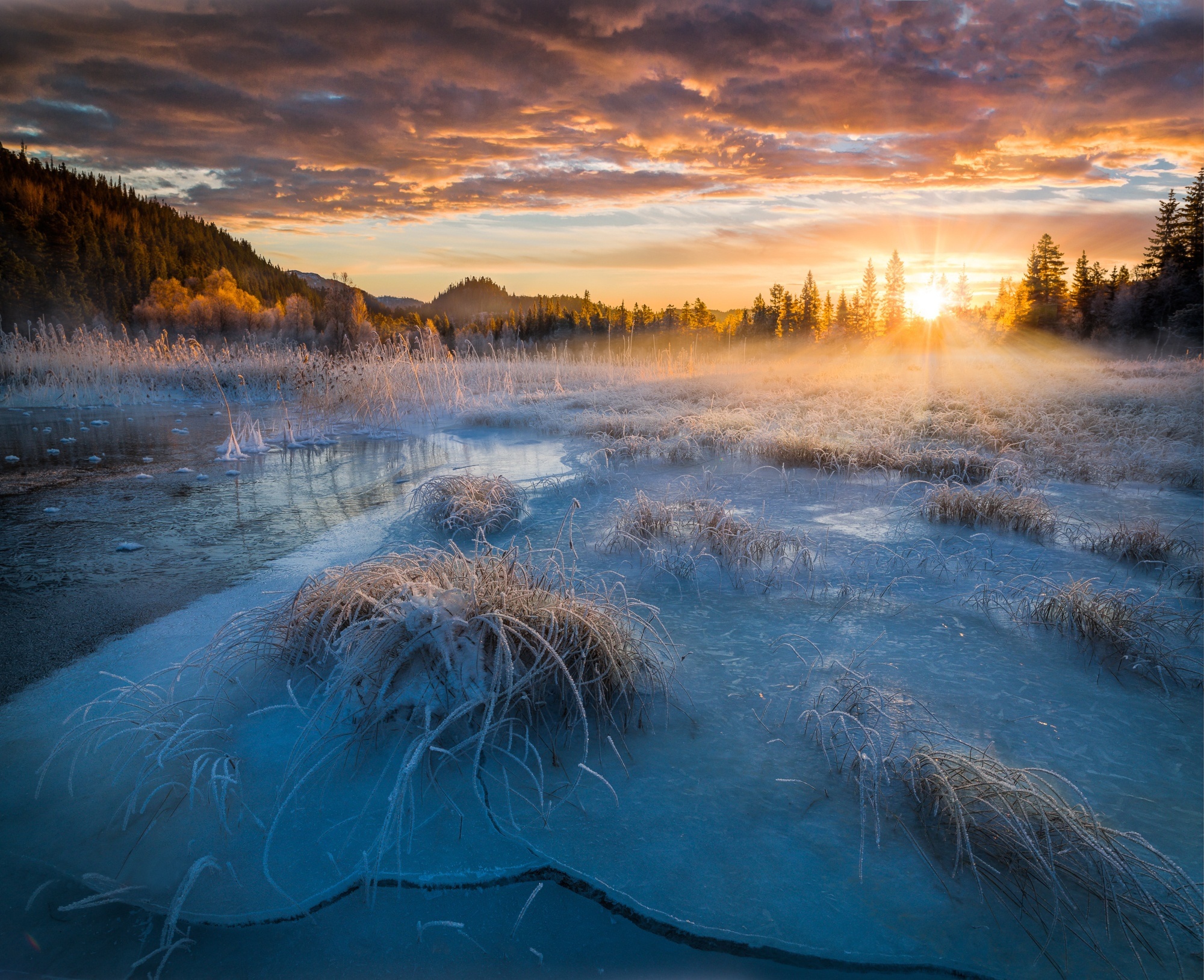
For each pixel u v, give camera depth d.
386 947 1.84
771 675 3.27
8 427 12.72
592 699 2.88
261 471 8.52
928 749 2.46
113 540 5.41
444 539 5.46
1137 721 2.87
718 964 1.80
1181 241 49.31
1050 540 5.58
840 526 5.96
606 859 2.11
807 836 2.20
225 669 3.20
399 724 2.69
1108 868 2.03
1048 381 17.14
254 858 2.11
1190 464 7.77
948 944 1.83
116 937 1.86
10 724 2.77
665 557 4.86
